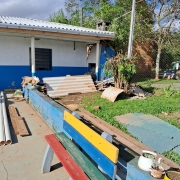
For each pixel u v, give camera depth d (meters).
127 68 6.23
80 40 8.43
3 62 7.46
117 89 6.19
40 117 4.35
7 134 3.22
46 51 8.45
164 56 15.04
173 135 3.40
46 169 2.32
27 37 7.75
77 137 2.10
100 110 4.81
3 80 7.57
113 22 10.86
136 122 4.01
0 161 2.54
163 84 10.18
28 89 5.59
